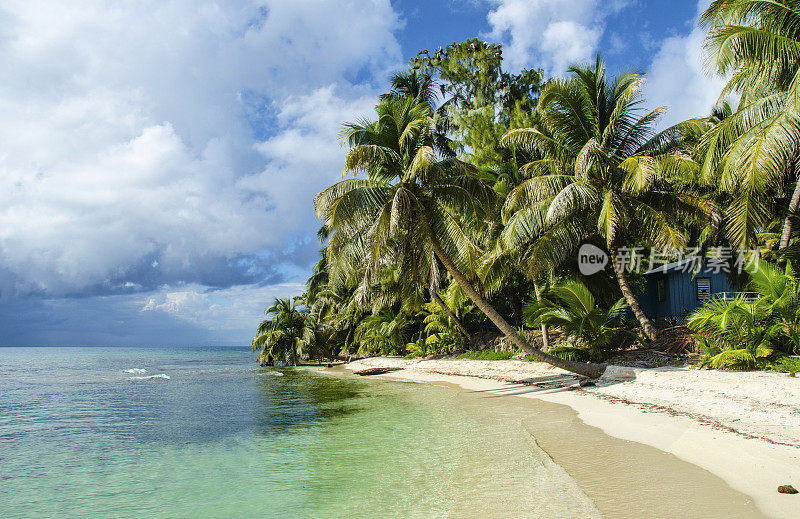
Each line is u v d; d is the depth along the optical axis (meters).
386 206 16.70
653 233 17.31
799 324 13.10
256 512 6.21
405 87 34.75
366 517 5.77
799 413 9.02
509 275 23.33
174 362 67.94
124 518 6.23
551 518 5.27
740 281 19.83
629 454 7.71
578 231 18.20
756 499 5.36
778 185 14.55
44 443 11.48
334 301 46.88
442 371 25.92
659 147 18.08
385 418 13.05
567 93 18.11
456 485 6.80
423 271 17.81
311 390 22.23
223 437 11.67
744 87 15.62
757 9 13.48
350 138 18.50
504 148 25.25
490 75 35.12
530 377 19.69
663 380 13.78
